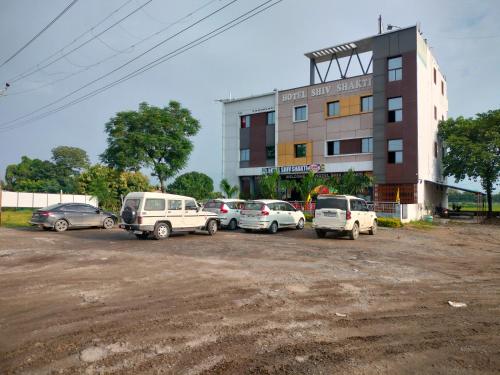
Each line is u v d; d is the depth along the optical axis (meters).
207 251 11.86
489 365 3.98
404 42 28.34
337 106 32.50
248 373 3.74
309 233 18.14
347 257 11.07
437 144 33.34
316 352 4.25
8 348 4.30
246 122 38.66
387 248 13.26
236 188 32.12
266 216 17.50
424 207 29.11
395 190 28.56
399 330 4.98
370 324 5.20
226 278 7.91
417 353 4.26
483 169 28.47
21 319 5.27
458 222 27.70
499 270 9.36
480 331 4.98
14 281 7.52
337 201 15.76
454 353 4.28
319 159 33.03
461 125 30.55
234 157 38.88
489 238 17.59
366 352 4.27
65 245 13.04
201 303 6.09
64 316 5.39
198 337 4.66
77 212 18.84
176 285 7.27
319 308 5.89
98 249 12.09
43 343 4.43
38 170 69.00
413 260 10.77
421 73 28.97
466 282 7.90
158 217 14.64
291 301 6.25
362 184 26.00
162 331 4.84
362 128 30.83
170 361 3.99
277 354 4.19
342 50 33.22
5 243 13.40
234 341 4.54
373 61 29.69
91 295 6.50
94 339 4.56
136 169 29.42
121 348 4.31
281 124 35.41
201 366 3.88
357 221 16.08
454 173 30.69
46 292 6.69
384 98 29.05
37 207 34.28
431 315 5.62
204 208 19.62
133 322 5.17
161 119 30.06
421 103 28.77
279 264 9.68
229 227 19.56
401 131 28.23
